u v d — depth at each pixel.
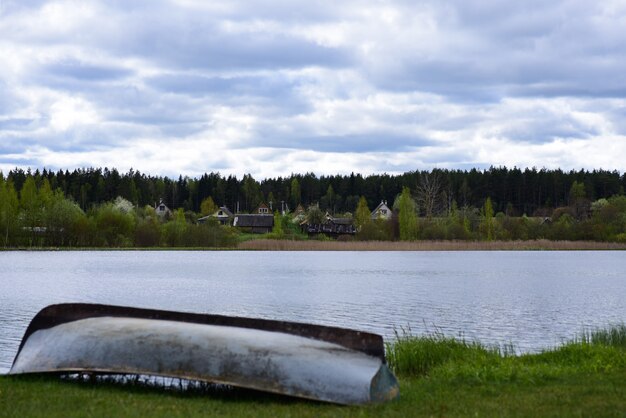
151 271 55.00
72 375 11.30
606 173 165.25
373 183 189.62
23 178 154.88
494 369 11.62
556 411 8.72
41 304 31.03
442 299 33.66
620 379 10.84
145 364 10.25
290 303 31.89
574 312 28.55
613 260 76.38
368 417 8.52
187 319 11.69
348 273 53.66
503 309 29.62
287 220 115.38
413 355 13.86
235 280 46.16
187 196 192.25
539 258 81.00
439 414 8.61
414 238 97.88
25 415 8.10
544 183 162.50
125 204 115.25
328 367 9.79
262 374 9.79
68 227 89.50
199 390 10.41
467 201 158.00
